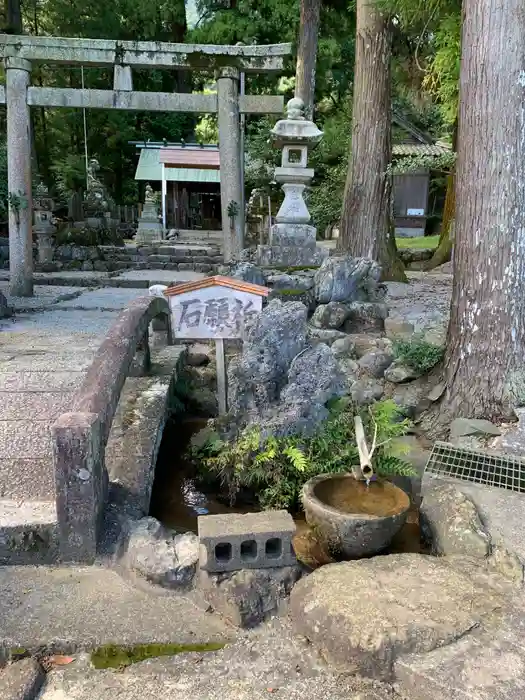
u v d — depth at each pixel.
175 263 13.02
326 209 15.38
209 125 25.30
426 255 12.74
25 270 8.30
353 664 1.90
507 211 3.68
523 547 2.49
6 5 17.69
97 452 2.46
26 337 5.57
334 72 15.83
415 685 1.80
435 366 4.39
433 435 3.94
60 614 2.14
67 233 13.55
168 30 20.52
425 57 9.25
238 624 2.11
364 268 5.71
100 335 5.71
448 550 2.56
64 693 1.84
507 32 3.52
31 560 2.44
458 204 3.92
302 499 2.69
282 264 6.87
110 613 2.16
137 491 2.86
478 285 3.82
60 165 20.50
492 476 3.18
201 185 23.34
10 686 1.82
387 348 4.93
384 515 2.46
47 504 2.62
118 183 24.27
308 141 6.86
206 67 8.09
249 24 14.58
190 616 2.17
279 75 17.19
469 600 2.10
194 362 5.30
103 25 18.34
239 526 2.30
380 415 3.29
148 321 3.96
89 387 2.73
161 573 2.28
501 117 3.60
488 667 1.81
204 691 1.84
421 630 1.92
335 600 2.07
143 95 8.12
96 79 20.55
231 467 3.24
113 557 2.45
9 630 2.05
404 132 18.50
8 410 3.59
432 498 2.87
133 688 1.86
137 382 4.18
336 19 13.62
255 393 3.26
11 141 8.02
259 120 17.64
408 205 21.14
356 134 8.80
